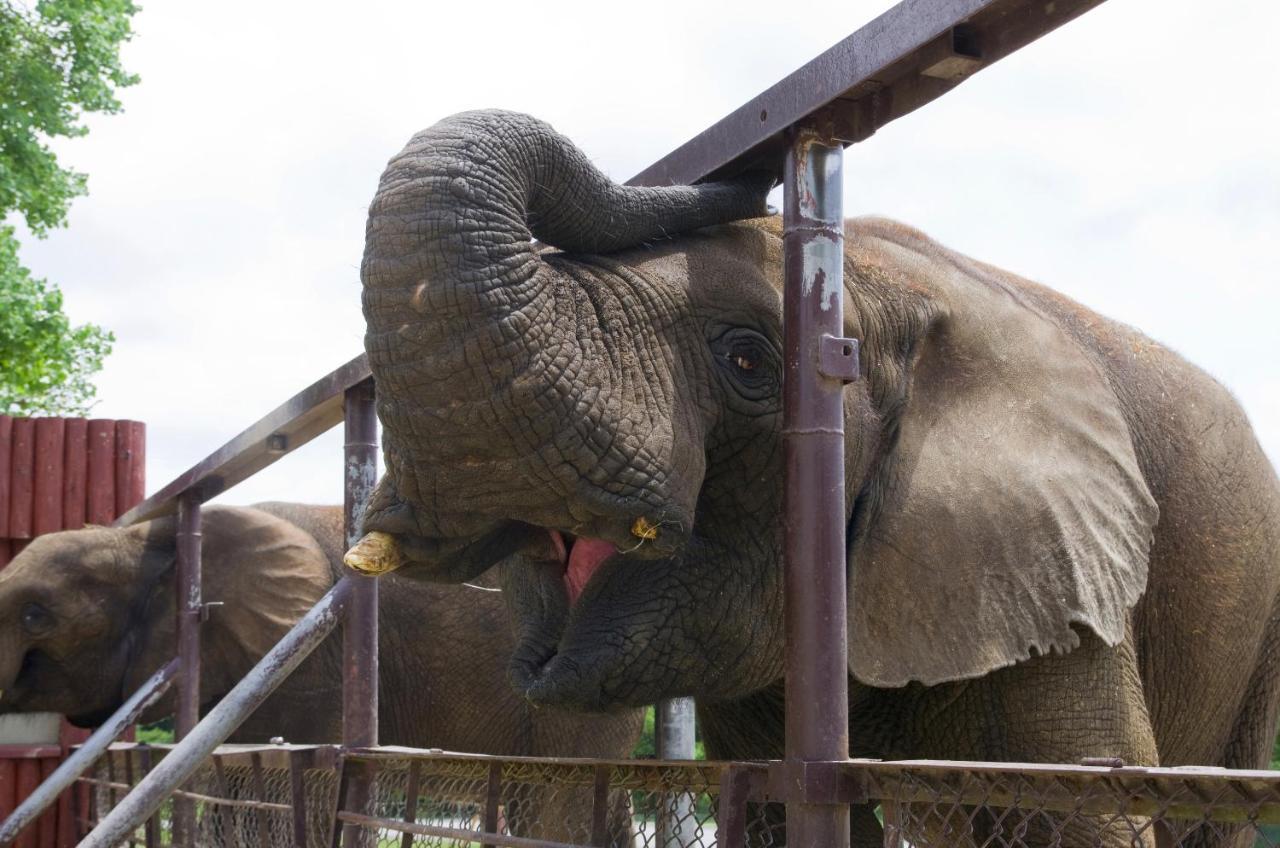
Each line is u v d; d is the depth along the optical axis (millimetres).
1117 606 4016
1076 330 4832
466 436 2902
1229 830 2531
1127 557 4105
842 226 3131
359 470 4988
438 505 3023
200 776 6375
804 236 3078
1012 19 2791
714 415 3447
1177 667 4906
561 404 2984
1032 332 4301
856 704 4223
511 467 2967
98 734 6977
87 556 9703
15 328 17547
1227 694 5172
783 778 2881
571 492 3035
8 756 8969
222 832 5941
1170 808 2377
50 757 9117
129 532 9938
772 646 3670
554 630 3619
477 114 3082
